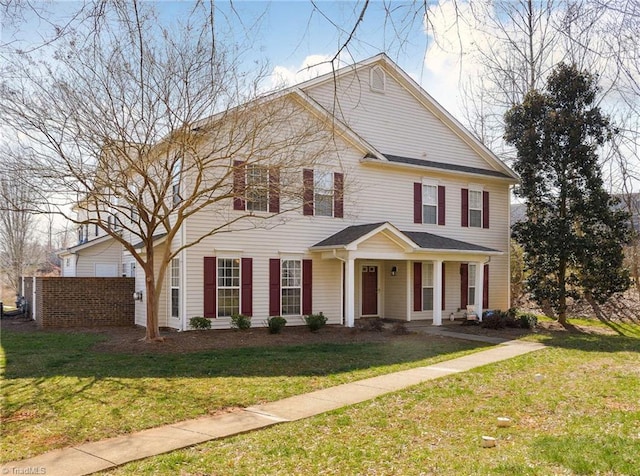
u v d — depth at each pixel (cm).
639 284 2461
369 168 1994
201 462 577
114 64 1204
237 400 834
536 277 2170
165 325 1712
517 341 1570
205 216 1655
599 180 2023
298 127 1731
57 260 4591
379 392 897
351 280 1736
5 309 3019
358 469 561
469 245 2091
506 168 2367
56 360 1145
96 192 1253
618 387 938
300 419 740
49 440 646
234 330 1655
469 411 786
